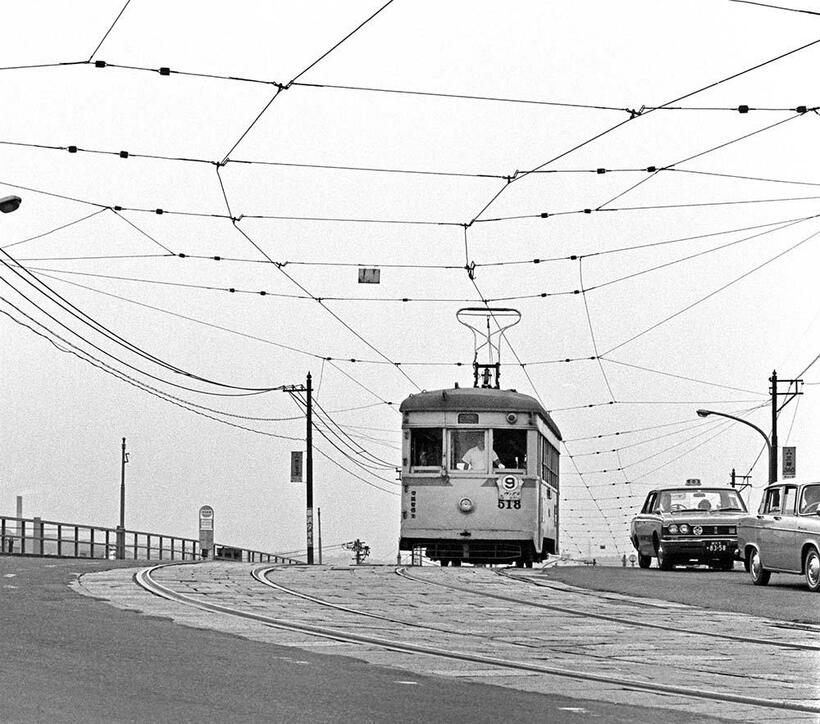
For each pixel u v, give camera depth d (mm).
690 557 30734
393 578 25375
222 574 25250
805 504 23719
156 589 19922
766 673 11891
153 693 9102
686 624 16750
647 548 32156
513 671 11484
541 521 32312
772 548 24172
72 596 18125
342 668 11062
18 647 11500
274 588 21547
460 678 10828
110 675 9906
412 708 9008
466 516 31391
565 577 27047
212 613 16109
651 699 10031
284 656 11734
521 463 31609
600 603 20188
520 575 27422
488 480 31469
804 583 25688
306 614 16797
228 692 9352
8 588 19516
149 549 41469
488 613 18016
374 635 14305
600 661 12633
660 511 31906
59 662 10539
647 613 18406
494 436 31656
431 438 31781
